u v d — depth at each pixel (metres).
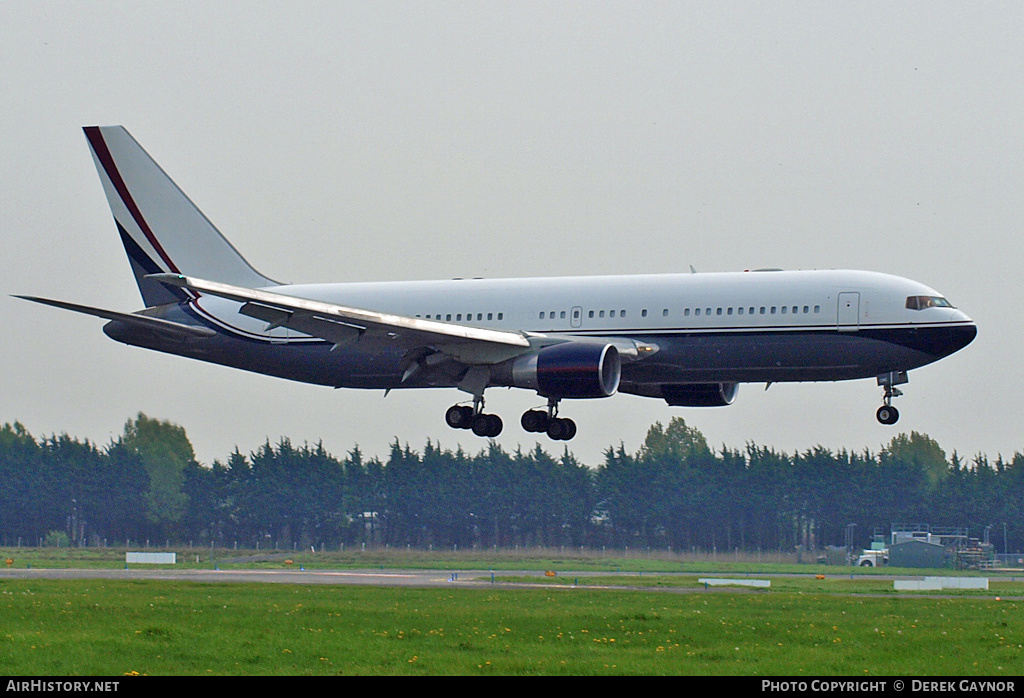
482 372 182.38
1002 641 110.88
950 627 121.00
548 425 194.38
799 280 176.62
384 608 131.75
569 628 117.56
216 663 98.81
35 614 123.75
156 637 109.06
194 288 154.75
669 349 178.88
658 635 113.94
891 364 173.38
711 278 181.00
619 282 185.12
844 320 172.88
